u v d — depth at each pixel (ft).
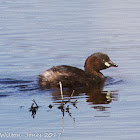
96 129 36.37
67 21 82.64
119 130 36.19
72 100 43.34
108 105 41.81
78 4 99.25
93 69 52.03
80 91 46.62
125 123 37.45
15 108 40.98
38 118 38.73
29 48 65.05
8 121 38.11
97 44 67.26
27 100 43.19
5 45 66.54
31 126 36.91
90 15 87.66
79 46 66.13
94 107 41.29
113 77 52.44
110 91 46.60
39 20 83.71
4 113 39.73
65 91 46.50
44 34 73.20
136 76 52.49
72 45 66.69
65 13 89.66
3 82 49.29
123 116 39.04
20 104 42.06
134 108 40.83
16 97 44.16
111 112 39.99
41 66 56.54
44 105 41.75
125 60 59.26
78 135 35.45
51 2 101.96
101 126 36.99
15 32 74.59
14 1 104.53
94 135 35.29
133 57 60.44
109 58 55.72
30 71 54.19
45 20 83.61
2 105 41.70
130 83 49.62
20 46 65.92
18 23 81.41
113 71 55.11
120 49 64.54
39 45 66.54
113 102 42.78
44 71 50.31
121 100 43.37
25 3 101.40
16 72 53.67
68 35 72.43
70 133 35.86
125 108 40.96
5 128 36.73
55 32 74.49
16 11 92.12
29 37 71.26
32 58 60.13
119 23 81.10
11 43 67.62
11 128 36.78
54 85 48.34
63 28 77.36
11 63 57.72
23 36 71.87
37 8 94.94
